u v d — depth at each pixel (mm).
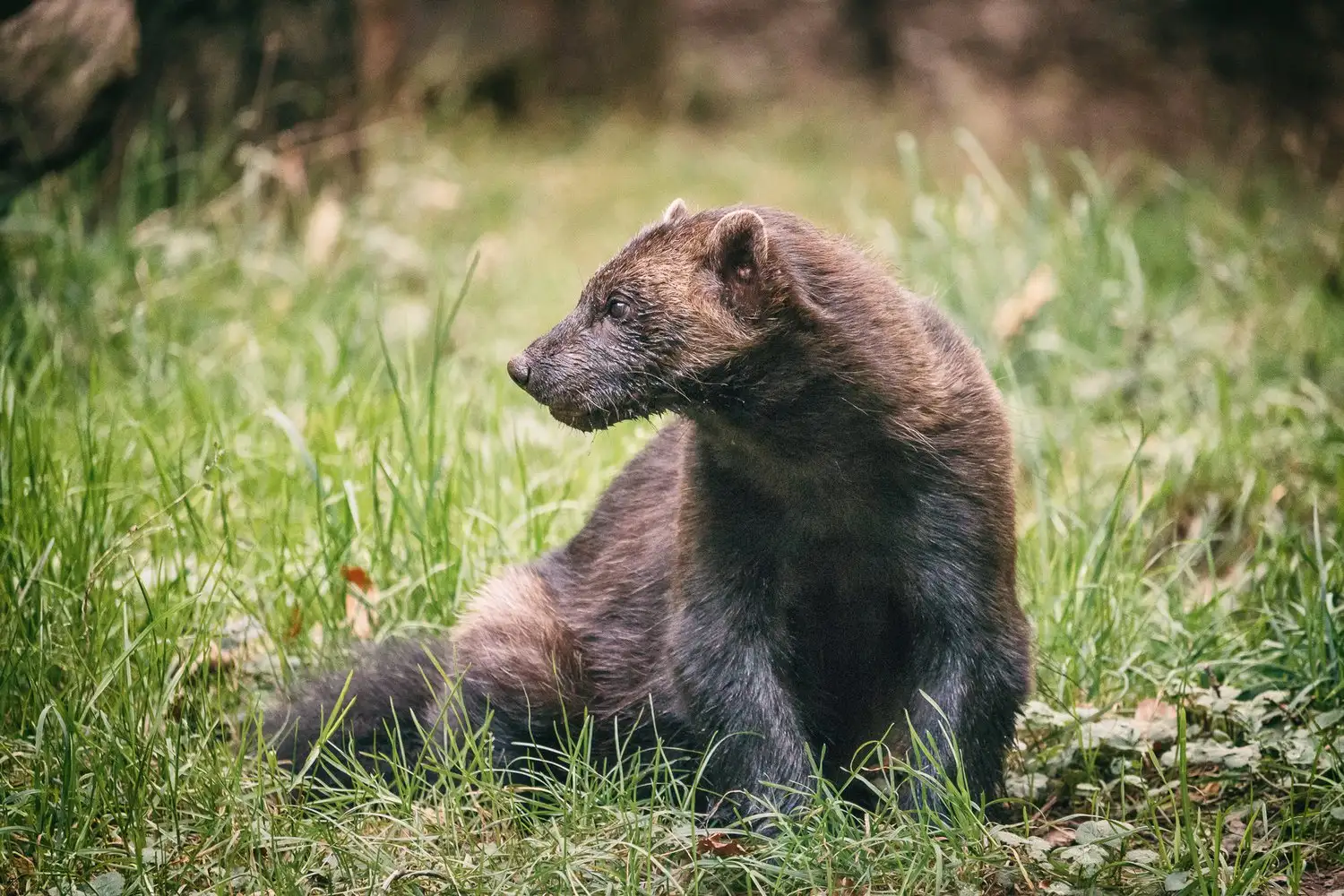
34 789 7922
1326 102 24891
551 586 9602
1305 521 12125
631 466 9703
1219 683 9734
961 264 16422
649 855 7320
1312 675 9492
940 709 8141
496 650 9086
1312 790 8250
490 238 21078
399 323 16234
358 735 9188
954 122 26578
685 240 8312
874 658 8617
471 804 8211
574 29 29766
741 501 8258
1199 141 25188
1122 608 10336
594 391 8242
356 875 7480
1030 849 7590
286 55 18344
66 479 10547
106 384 13016
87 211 16828
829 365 7953
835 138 27766
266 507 11484
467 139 27641
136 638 8844
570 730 9055
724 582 8266
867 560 8328
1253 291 16688
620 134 28391
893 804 7801
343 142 18891
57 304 14273
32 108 14625
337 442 11984
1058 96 26156
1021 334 15602
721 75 30031
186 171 17672
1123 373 14875
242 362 14430
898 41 28625
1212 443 13211
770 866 7387
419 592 10453
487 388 14234
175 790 7902
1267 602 10664
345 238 17875
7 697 8852
